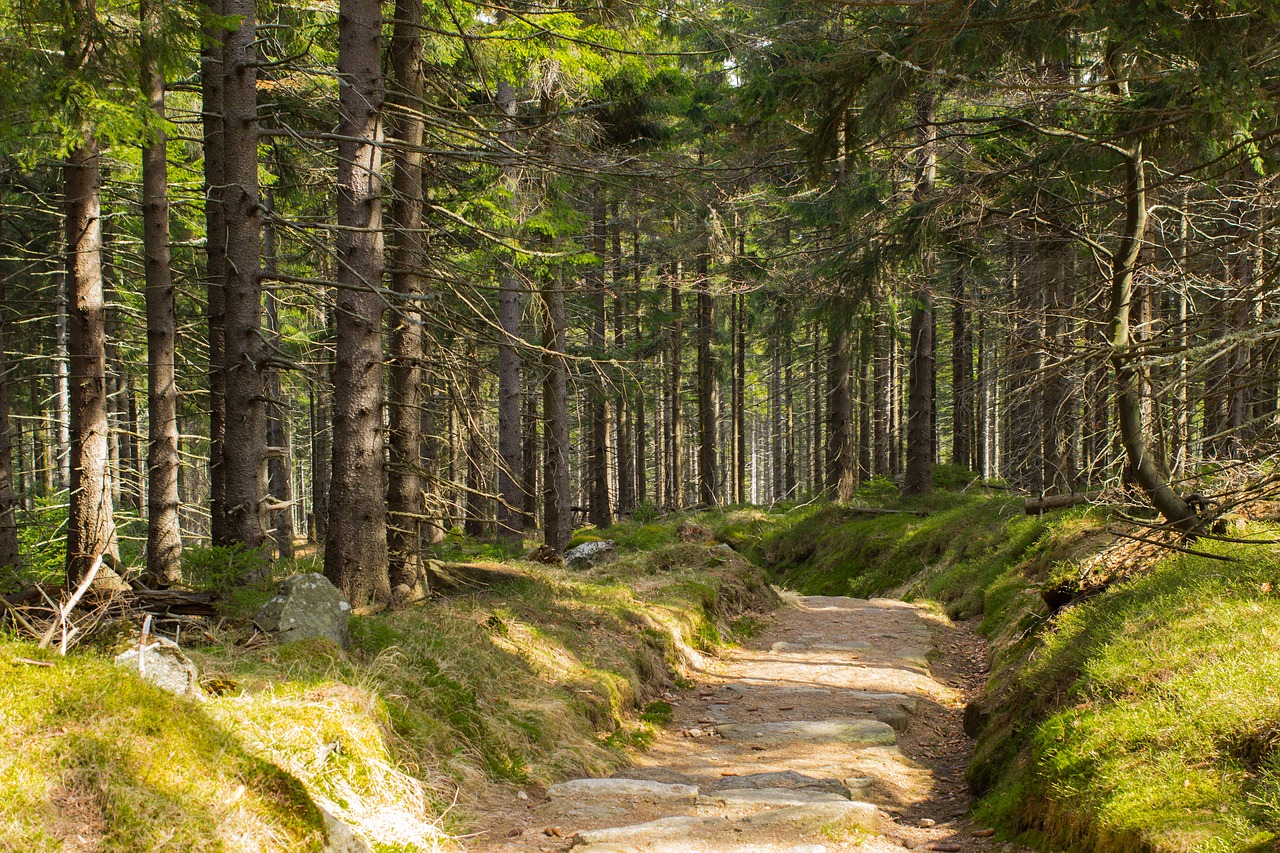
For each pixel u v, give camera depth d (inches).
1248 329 164.9
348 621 262.4
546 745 255.1
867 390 1299.2
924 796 256.8
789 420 1515.7
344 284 318.3
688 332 1216.8
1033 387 276.5
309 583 248.1
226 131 335.9
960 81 241.1
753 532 923.4
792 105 270.8
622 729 301.6
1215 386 211.2
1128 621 245.9
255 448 342.3
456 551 548.7
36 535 576.7
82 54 285.4
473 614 325.1
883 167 553.0
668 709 333.1
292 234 483.8
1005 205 338.0
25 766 119.0
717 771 265.9
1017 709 268.7
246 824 139.6
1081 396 262.4
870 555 744.3
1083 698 222.5
